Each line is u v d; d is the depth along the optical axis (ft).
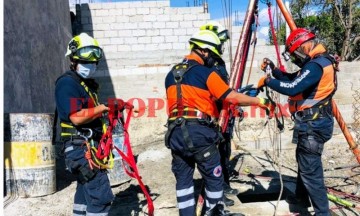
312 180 11.32
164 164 19.66
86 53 9.24
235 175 17.24
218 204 10.84
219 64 12.76
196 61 10.52
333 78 11.17
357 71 30.25
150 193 15.33
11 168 15.40
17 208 14.30
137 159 21.20
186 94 10.34
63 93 9.31
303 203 13.70
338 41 49.67
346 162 20.06
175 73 10.54
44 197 15.43
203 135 10.27
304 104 11.31
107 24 34.35
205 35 10.39
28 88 21.65
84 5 34.32
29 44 22.52
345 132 14.26
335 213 12.84
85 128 9.61
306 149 11.24
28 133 15.31
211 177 10.69
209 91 10.35
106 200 9.71
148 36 34.58
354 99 30.19
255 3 13.58
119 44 34.35
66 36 32.96
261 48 30.35
